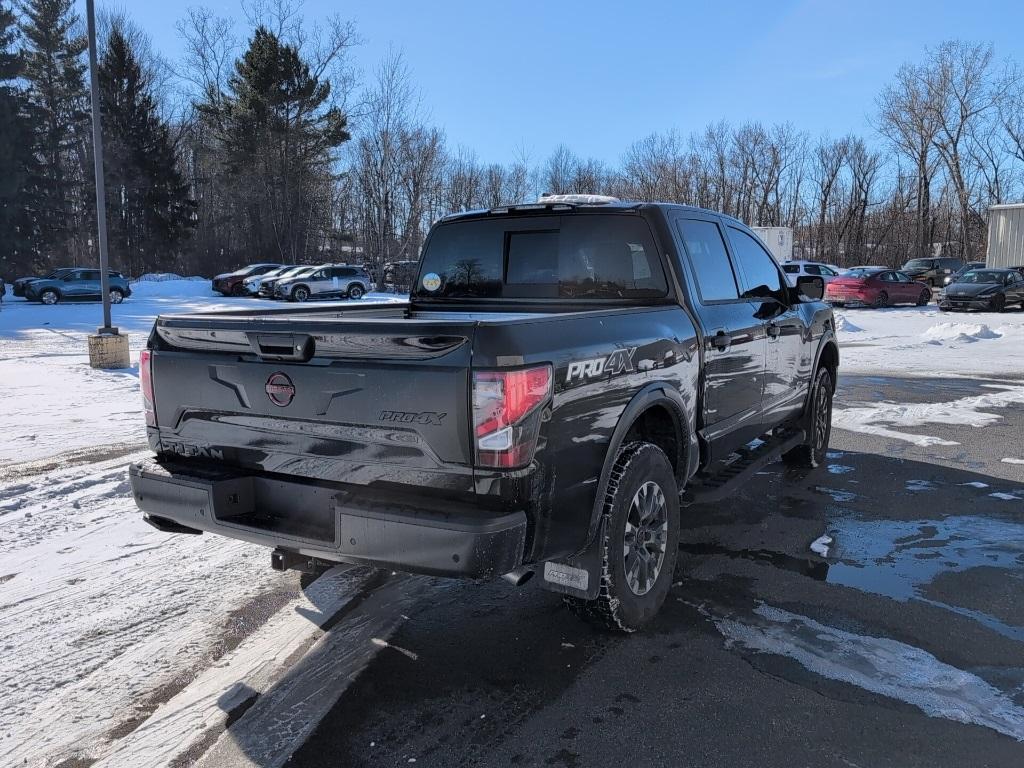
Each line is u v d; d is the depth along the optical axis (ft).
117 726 8.92
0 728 8.88
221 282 124.36
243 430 10.20
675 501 11.83
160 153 189.16
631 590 10.87
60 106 194.39
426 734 8.74
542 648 10.80
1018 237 105.81
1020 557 14.25
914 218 184.44
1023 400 30.89
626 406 10.42
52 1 191.01
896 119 171.01
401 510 8.52
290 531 9.55
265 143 161.99
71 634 11.21
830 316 20.93
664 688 9.70
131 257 188.55
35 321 78.23
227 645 10.91
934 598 12.42
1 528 15.69
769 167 197.26
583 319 9.92
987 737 8.59
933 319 74.08
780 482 19.36
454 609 12.12
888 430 25.50
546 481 8.91
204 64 167.43
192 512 10.26
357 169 162.20
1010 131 160.15
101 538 15.26
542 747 8.47
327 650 10.75
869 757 8.24
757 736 8.65
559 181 209.05
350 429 9.16
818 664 10.28
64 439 23.90
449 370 8.41
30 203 173.99
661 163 198.18
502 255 14.89
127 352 41.88
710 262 14.48
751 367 15.10
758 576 13.37
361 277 115.34
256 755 8.34
